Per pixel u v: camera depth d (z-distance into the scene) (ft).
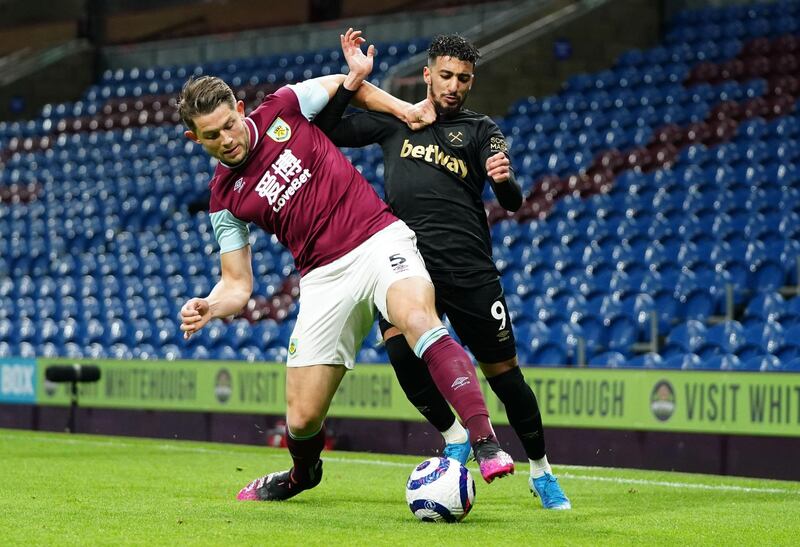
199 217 211.20
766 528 62.39
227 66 262.06
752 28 214.48
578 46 216.74
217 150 62.13
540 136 198.49
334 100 66.80
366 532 56.65
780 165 168.96
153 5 290.56
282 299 175.22
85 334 181.98
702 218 163.22
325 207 62.59
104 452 115.55
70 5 296.51
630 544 54.54
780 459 101.04
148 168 231.71
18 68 275.18
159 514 63.46
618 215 171.42
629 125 195.72
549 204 181.37
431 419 69.82
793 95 191.01
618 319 139.23
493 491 81.35
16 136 263.90
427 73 68.13
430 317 59.62
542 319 144.25
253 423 134.21
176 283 187.11
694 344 127.75
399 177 67.56
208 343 166.09
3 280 210.38
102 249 211.82
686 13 225.35
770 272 145.59
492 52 208.64
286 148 63.36
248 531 56.85
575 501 75.31
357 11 262.67
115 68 285.84
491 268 67.41
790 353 121.80
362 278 61.93
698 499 77.87
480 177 67.51
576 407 112.06
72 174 239.71
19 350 184.34
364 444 126.41
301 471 69.36
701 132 187.21
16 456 108.78
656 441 108.37
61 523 59.67
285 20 271.69
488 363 68.18
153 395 142.10
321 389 64.28
